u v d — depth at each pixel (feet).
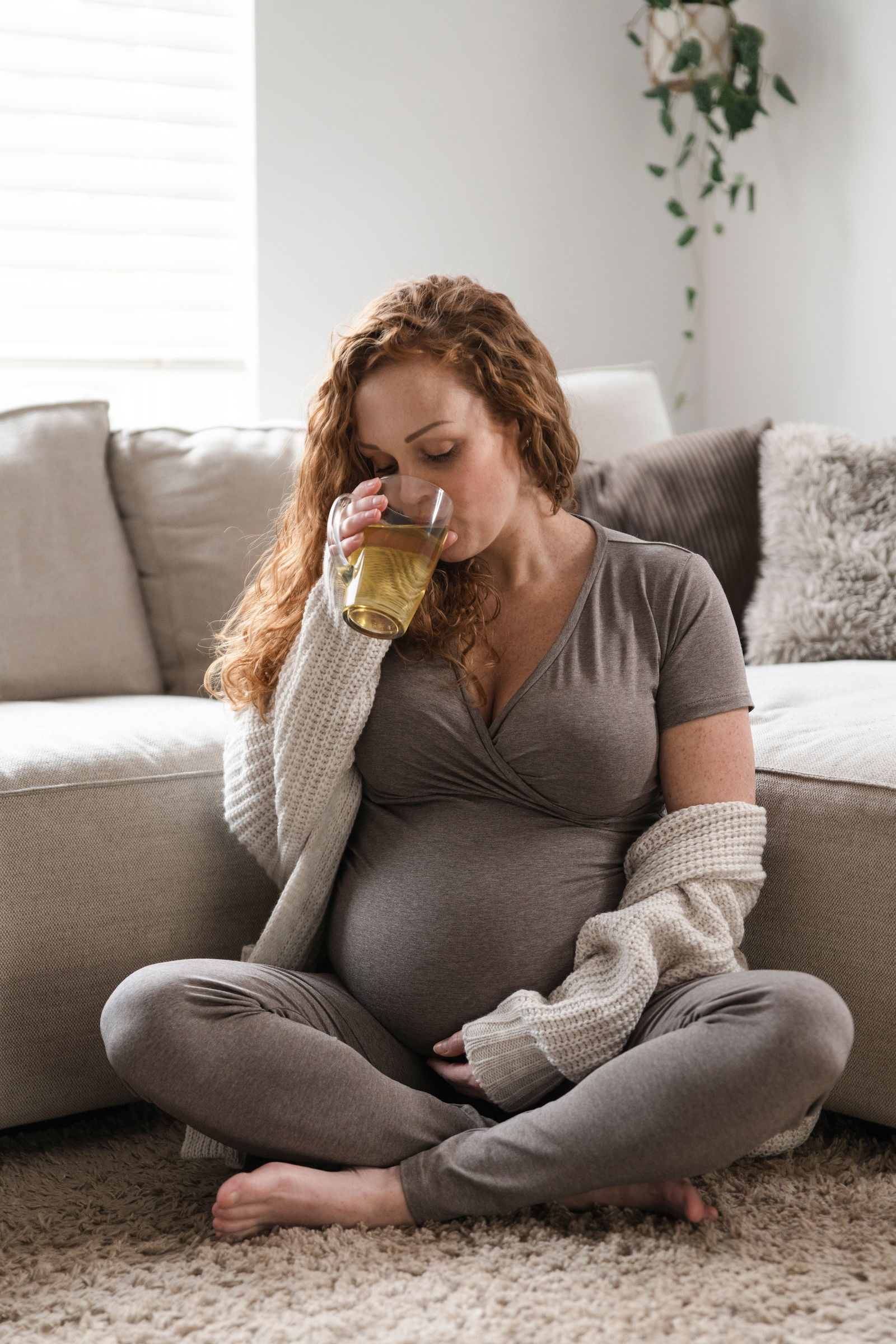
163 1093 3.84
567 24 9.81
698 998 3.80
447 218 9.63
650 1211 4.01
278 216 9.16
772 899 4.66
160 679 6.97
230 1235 3.90
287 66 9.07
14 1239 4.03
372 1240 3.85
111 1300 3.63
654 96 9.51
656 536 7.29
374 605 3.91
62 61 8.75
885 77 8.57
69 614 6.62
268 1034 3.92
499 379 4.20
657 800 4.56
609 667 4.36
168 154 9.09
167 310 9.30
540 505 4.57
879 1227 3.96
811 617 6.97
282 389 9.30
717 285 10.35
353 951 4.41
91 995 4.74
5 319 8.89
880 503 7.11
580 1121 3.71
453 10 9.48
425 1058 4.47
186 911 4.96
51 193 8.86
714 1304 3.51
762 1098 3.51
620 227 10.17
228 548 6.94
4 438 6.89
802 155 9.37
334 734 4.45
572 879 4.25
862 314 8.93
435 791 4.48
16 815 4.62
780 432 7.46
